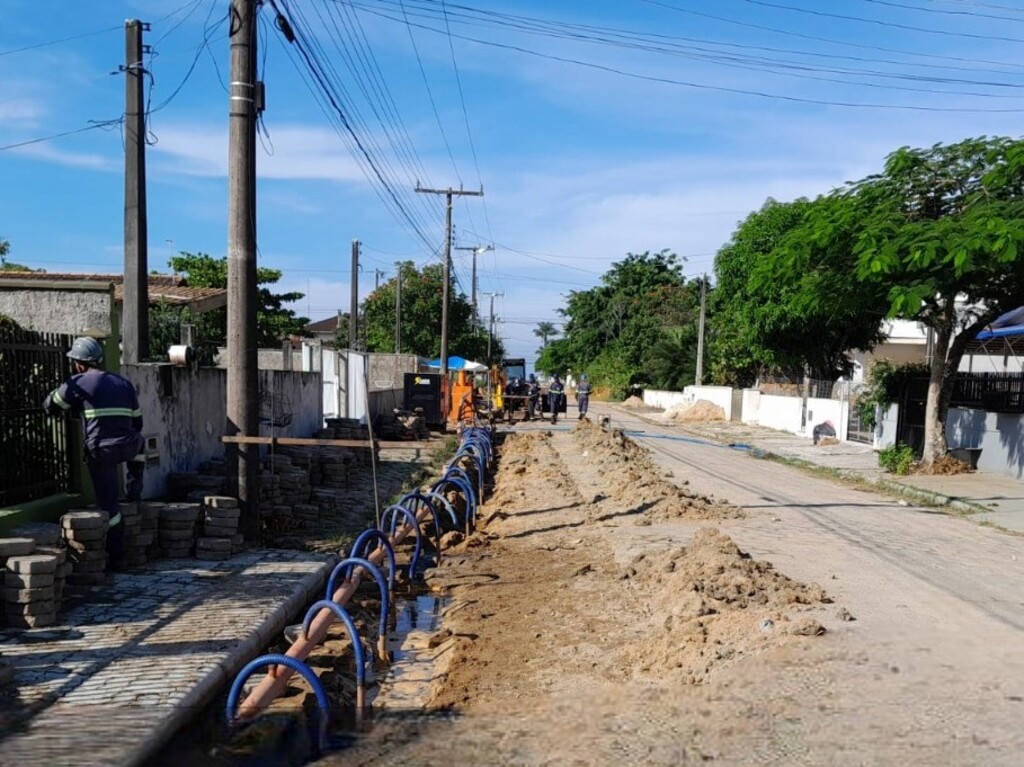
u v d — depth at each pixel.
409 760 4.25
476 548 9.84
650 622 6.51
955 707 4.63
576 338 78.62
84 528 7.16
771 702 4.72
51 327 9.36
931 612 6.57
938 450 17.80
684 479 16.11
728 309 32.91
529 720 4.71
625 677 5.32
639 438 27.69
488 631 6.52
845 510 12.61
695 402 40.78
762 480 16.77
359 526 10.88
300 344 25.41
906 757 4.04
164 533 8.38
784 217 29.31
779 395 33.81
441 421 28.00
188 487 10.28
